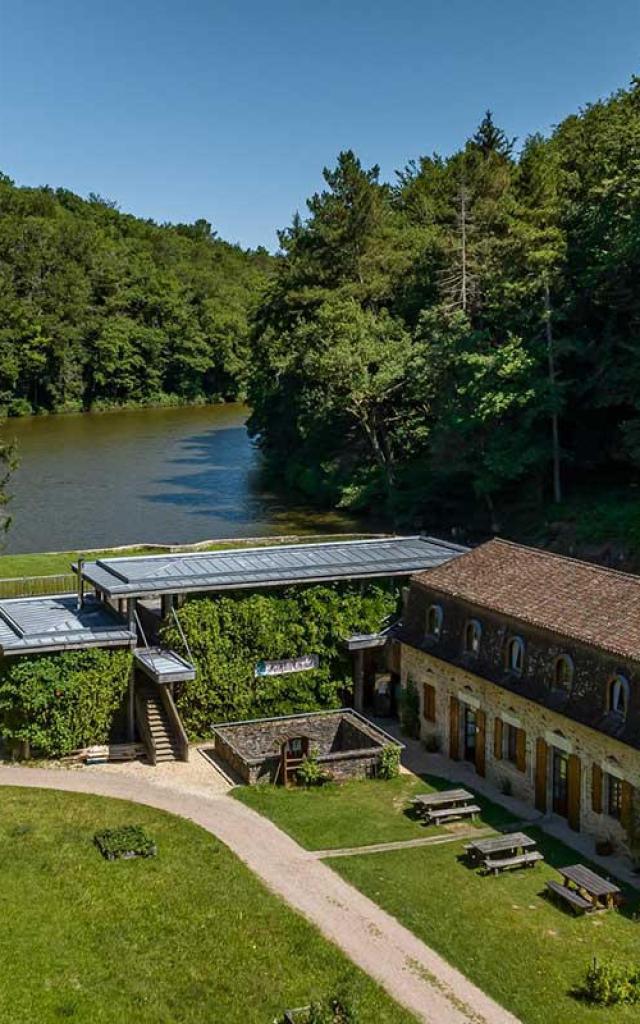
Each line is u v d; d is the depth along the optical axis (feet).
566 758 98.22
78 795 104.27
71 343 545.03
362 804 103.14
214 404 616.39
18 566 196.85
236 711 124.06
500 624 106.93
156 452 384.68
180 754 114.93
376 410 249.34
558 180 261.24
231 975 71.92
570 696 95.86
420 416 249.75
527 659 102.32
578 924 79.25
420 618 121.39
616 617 95.66
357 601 129.29
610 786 92.53
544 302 197.98
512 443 201.98
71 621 122.72
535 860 88.74
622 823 90.38
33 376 529.86
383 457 250.57
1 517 214.69
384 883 85.56
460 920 79.51
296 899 82.84
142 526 249.96
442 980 71.67
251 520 257.14
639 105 214.07
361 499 257.14
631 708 88.79
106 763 114.01
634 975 70.64
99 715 116.47
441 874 87.35
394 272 277.23
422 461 259.60
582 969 72.95
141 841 91.09
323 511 268.21
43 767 112.57
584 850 92.58
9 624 121.29
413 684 123.24
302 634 126.72
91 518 259.39
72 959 73.26
